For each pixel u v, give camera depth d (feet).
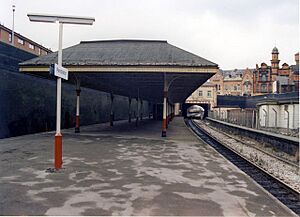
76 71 58.85
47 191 21.17
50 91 75.10
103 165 31.01
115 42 77.00
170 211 17.31
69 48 71.77
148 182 24.02
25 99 63.93
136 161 33.60
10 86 58.70
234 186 23.17
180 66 57.06
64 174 26.61
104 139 57.06
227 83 296.51
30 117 66.03
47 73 62.90
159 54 64.34
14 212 16.89
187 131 83.66
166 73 63.62
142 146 47.14
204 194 20.88
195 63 57.67
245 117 83.61
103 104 120.88
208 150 43.80
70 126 87.97
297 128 73.00
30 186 22.45
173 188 22.29
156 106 165.58
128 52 66.44
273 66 246.06
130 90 115.24
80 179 24.80
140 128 92.02
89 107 104.17
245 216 16.80
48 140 53.72
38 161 32.96
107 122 126.31
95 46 72.64
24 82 63.57
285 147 47.16
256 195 20.83
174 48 69.92
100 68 58.39
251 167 35.91
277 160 42.06
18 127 61.41
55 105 77.66
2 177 25.34
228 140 70.33
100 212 17.02
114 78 77.92
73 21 28.22
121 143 50.98
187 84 90.68
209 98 262.67
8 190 21.35
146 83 90.53
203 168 30.12
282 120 81.61
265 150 53.42
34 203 18.51
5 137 57.06
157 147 46.24
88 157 36.04
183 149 44.37
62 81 78.02
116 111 142.20
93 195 20.27
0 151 40.40
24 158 34.91
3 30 134.31
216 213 17.17
